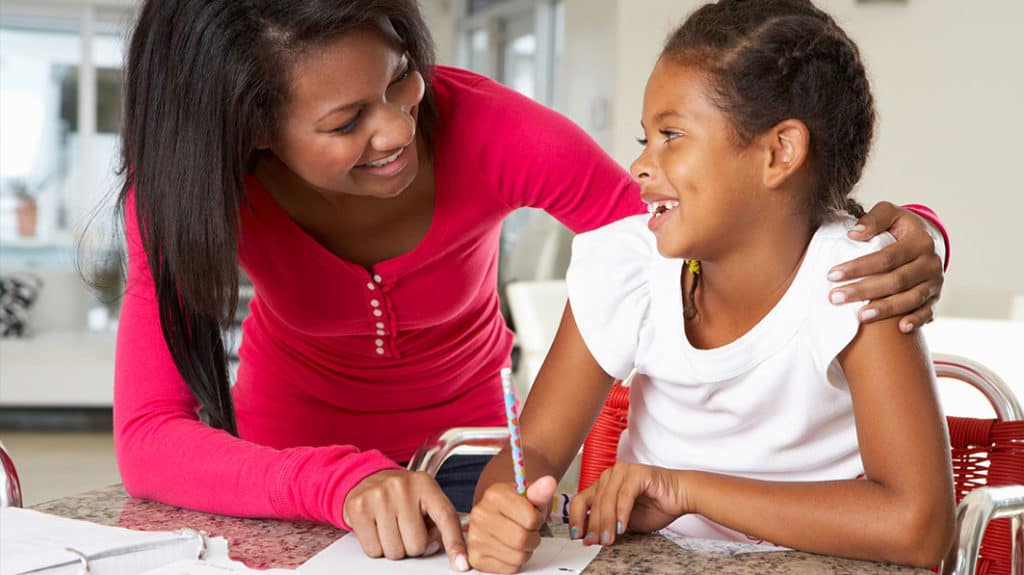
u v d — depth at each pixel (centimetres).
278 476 89
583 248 107
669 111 90
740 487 88
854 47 95
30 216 602
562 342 106
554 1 583
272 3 90
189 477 94
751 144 89
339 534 88
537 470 100
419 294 117
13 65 600
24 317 505
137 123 99
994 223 417
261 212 109
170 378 104
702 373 98
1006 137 414
